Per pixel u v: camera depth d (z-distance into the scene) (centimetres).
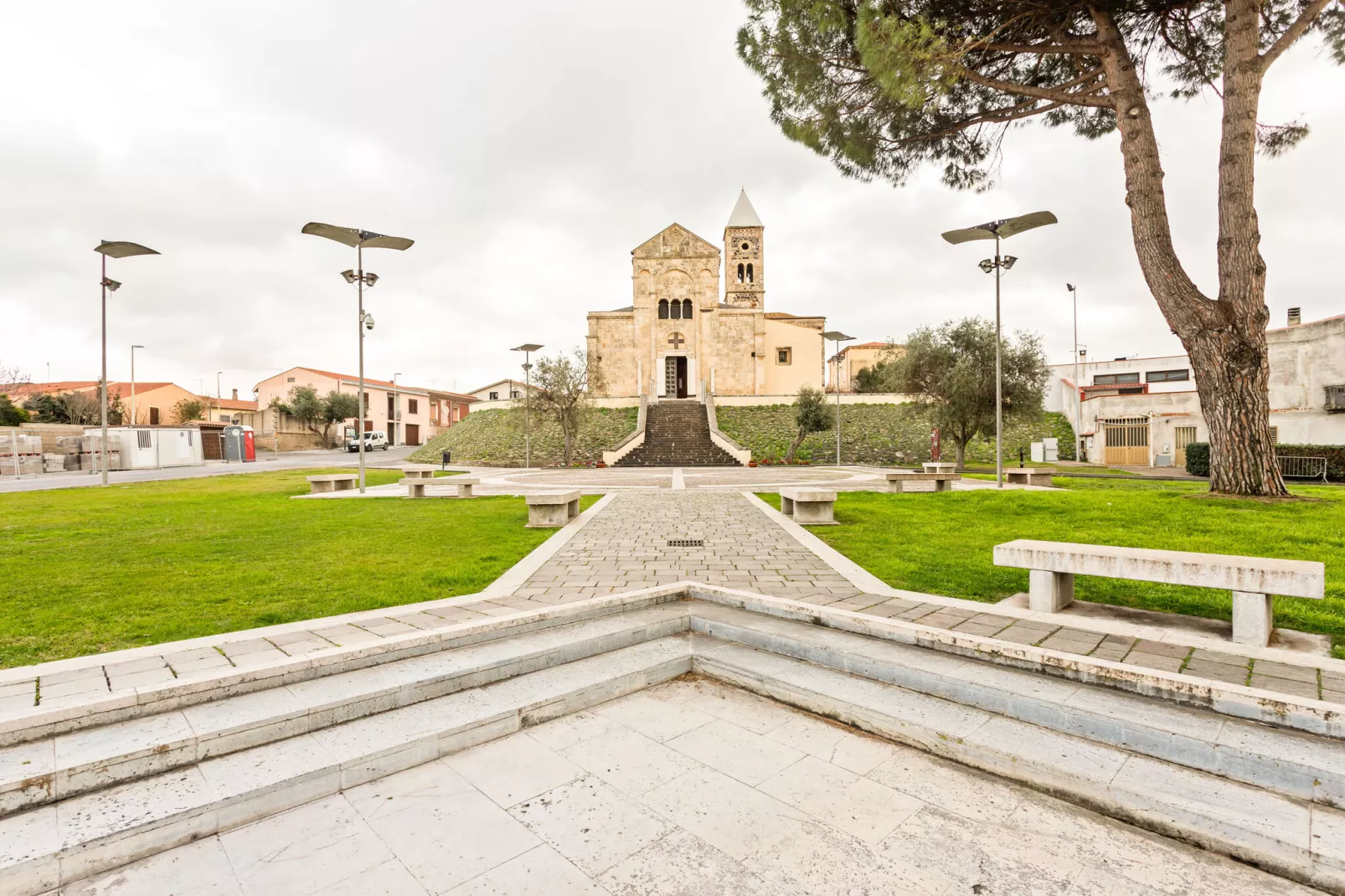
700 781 323
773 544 872
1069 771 304
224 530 1016
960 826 286
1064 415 3978
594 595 582
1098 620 502
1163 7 1152
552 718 394
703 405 4462
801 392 3603
